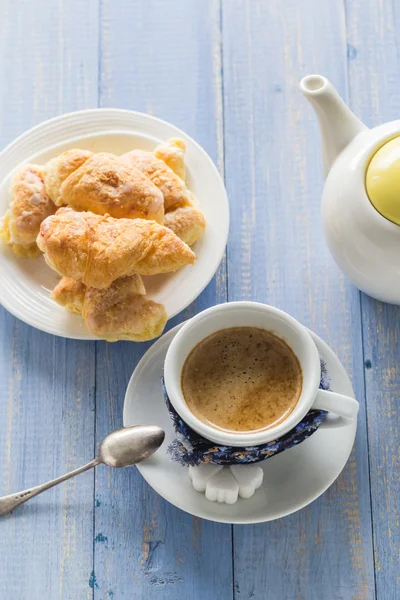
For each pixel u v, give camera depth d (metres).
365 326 0.98
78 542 0.95
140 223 0.92
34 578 0.95
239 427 0.89
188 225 0.95
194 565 0.95
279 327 0.89
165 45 1.04
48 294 0.96
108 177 0.94
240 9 1.04
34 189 0.96
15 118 1.03
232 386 0.90
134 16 1.04
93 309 0.93
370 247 0.89
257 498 0.92
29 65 1.04
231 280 0.99
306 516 0.95
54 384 0.97
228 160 1.02
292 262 1.00
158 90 1.03
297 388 0.89
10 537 0.95
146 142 0.98
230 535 0.95
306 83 0.91
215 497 0.91
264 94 1.03
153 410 0.93
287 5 1.04
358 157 0.89
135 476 0.96
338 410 0.87
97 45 1.04
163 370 0.93
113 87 1.03
